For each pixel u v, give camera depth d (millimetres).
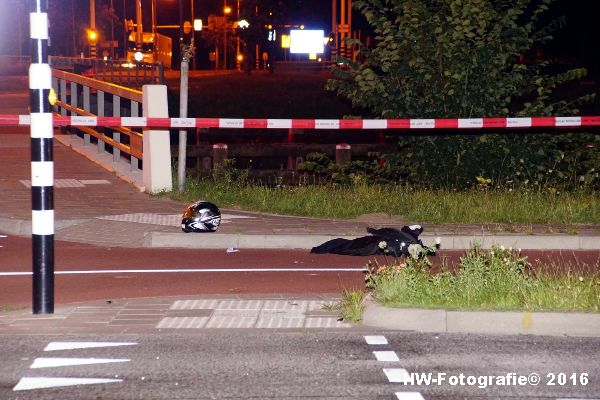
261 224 55281
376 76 74875
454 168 74062
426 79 73125
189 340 31922
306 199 61438
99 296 39500
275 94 168750
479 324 33188
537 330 32906
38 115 34688
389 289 35562
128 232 53719
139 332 33000
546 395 26219
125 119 56125
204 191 65250
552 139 73938
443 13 75250
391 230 49375
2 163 77188
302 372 28234
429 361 29484
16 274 44281
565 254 49656
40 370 28438
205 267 45969
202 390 26469
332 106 154000
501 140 73062
